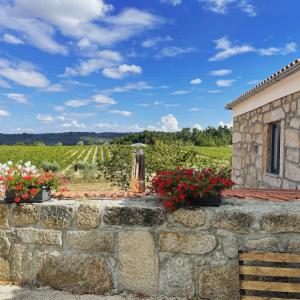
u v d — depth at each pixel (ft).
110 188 48.11
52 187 12.31
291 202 10.95
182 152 32.27
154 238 10.56
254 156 26.58
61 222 11.22
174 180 10.46
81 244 11.07
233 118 33.53
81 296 10.75
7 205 11.69
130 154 36.40
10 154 148.46
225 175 10.86
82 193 12.79
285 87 20.21
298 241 9.79
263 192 13.52
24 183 11.58
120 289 10.84
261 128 24.85
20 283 11.60
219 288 10.16
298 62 16.19
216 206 10.44
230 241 10.12
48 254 11.32
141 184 16.92
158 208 10.55
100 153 167.02
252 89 24.17
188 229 10.37
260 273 9.48
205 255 10.28
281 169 20.84
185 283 10.40
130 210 10.71
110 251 10.89
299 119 18.42
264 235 9.94
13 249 11.66
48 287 11.32
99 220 10.94
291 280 9.61
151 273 10.58
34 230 11.48
